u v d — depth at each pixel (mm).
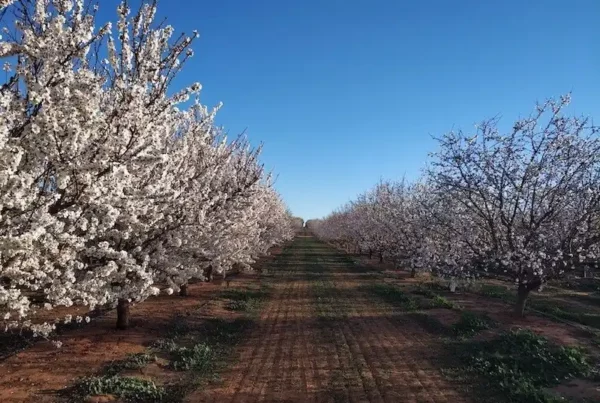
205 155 12953
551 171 12992
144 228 9547
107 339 11391
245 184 15219
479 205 14336
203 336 12539
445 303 16859
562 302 17625
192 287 20984
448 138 13797
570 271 14406
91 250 7543
